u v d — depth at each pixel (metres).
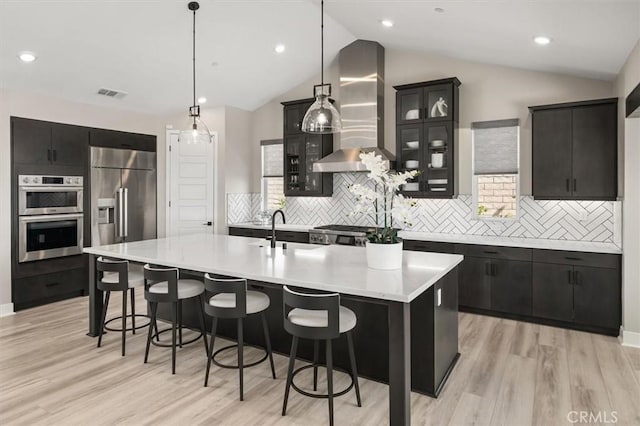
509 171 5.01
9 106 4.75
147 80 5.34
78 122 5.40
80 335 4.03
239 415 2.60
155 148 6.36
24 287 4.91
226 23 4.57
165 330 4.13
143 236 6.20
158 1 3.99
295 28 4.97
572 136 4.32
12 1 3.57
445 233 5.41
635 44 3.39
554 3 2.96
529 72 4.88
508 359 3.43
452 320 3.24
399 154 5.43
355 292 2.39
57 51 4.33
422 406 2.68
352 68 5.77
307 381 3.06
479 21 3.71
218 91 6.14
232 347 3.36
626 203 3.77
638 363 3.34
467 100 5.25
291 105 6.36
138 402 2.76
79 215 5.42
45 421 2.53
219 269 2.98
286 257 3.43
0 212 4.69
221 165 6.68
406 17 4.20
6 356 3.51
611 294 4.00
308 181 6.25
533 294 4.39
